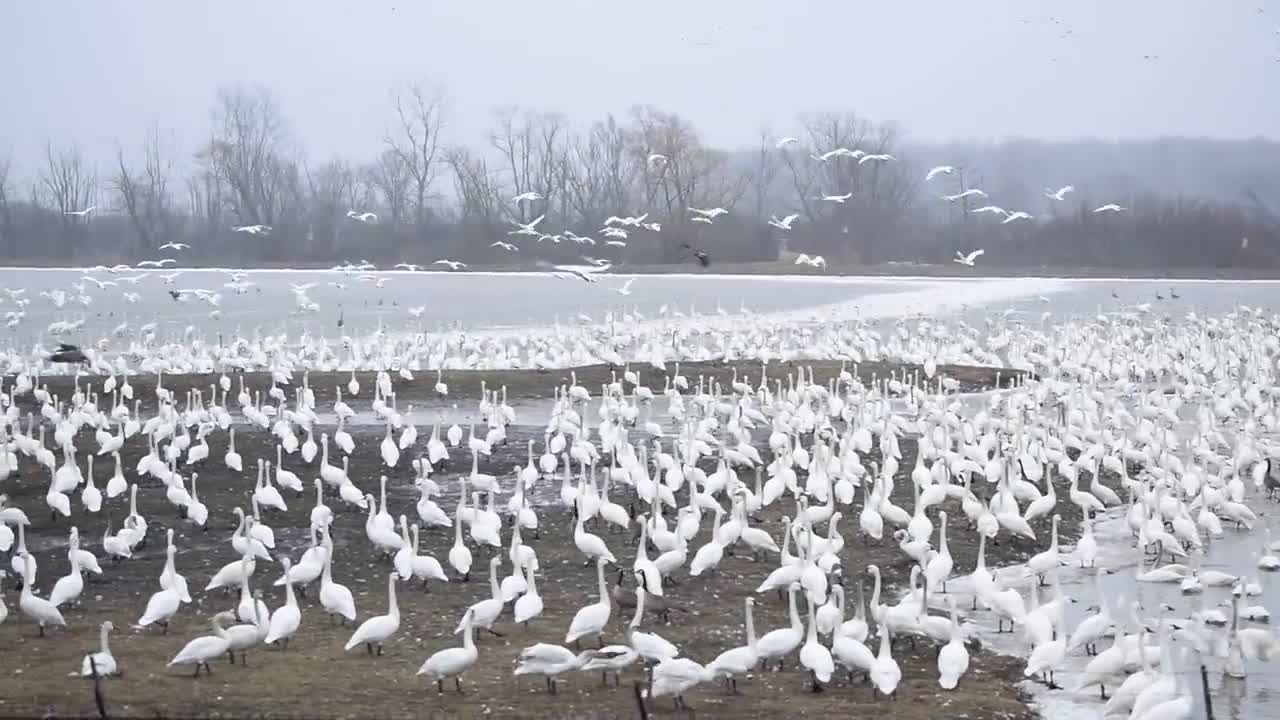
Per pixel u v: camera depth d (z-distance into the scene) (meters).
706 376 70.44
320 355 73.25
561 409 53.97
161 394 59.59
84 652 26.91
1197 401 65.44
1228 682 27.05
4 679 24.97
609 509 36.84
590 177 129.12
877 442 52.34
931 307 119.00
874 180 139.75
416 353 75.50
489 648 27.55
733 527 33.41
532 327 101.38
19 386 61.69
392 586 26.75
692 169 125.19
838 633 25.88
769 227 126.31
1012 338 85.56
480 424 56.56
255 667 25.97
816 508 36.66
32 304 121.88
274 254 152.38
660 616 29.94
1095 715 24.73
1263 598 32.81
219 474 45.94
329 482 41.06
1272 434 55.25
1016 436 46.56
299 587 32.16
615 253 122.44
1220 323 95.38
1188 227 151.25
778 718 23.81
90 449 50.50
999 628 30.27
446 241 121.75
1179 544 35.84
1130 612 28.44
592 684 25.44
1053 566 32.69
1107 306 121.31
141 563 34.81
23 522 35.97
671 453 50.91
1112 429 54.91
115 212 160.00
